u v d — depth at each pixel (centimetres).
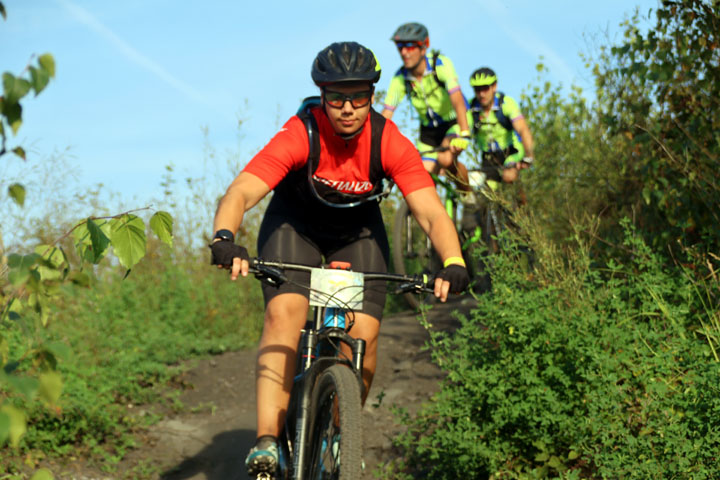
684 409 523
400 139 538
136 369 962
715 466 469
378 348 1041
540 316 605
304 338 490
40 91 255
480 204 1057
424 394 851
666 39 752
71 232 340
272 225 557
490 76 1084
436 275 480
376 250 563
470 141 1055
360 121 504
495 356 633
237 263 442
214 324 1266
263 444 491
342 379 439
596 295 648
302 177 533
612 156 914
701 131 719
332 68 489
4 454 673
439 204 536
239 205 482
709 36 727
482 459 583
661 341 590
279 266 465
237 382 1006
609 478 502
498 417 580
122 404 902
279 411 504
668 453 482
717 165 711
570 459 573
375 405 640
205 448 794
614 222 870
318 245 567
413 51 1098
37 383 249
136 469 724
